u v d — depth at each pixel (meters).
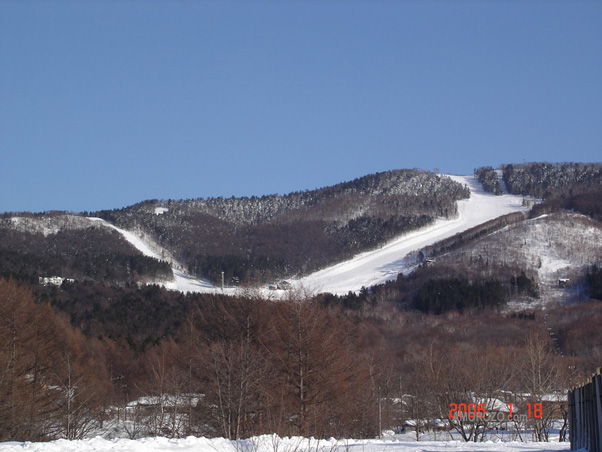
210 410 31.02
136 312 85.31
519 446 22.84
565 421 34.78
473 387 39.38
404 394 54.03
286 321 33.56
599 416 16.44
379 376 43.22
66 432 30.00
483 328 94.44
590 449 17.36
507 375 45.97
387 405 45.94
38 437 28.44
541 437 34.94
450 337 87.75
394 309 119.56
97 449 17.86
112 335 72.94
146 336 72.19
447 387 39.19
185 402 34.22
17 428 27.83
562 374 47.59
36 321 41.94
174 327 78.88
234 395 28.52
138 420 35.44
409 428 47.75
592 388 17.27
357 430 35.78
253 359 30.12
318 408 31.69
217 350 30.23
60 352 40.12
